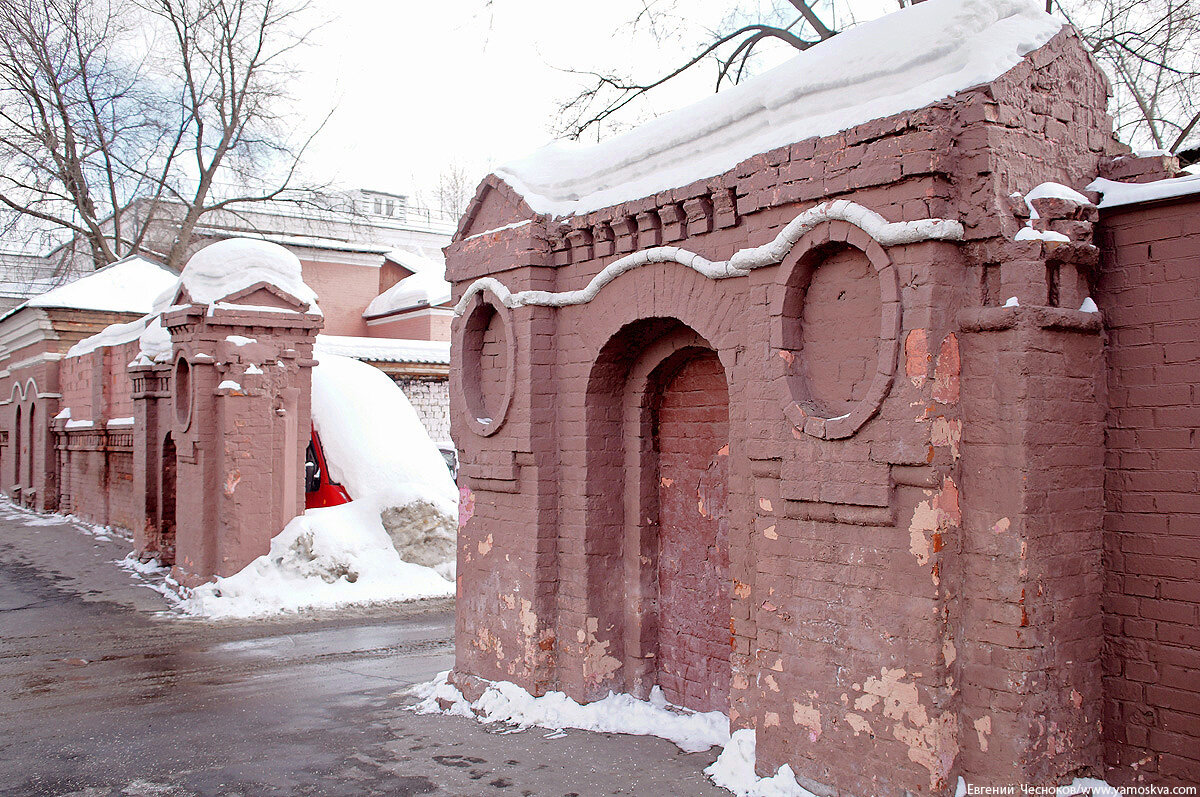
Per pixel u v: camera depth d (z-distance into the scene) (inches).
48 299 1009.5
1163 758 199.2
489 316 348.5
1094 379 209.2
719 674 293.6
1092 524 207.6
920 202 202.5
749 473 251.0
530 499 320.2
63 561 701.9
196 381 556.1
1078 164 219.3
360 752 285.4
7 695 366.0
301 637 471.2
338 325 1280.8
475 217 360.2
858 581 214.8
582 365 311.3
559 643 317.4
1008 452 195.8
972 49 207.2
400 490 612.7
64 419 973.8
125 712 339.0
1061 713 198.4
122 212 1342.3
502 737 293.6
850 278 222.4
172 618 516.4
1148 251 206.7
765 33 634.2
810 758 223.6
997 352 198.5
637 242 290.0
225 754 287.9
